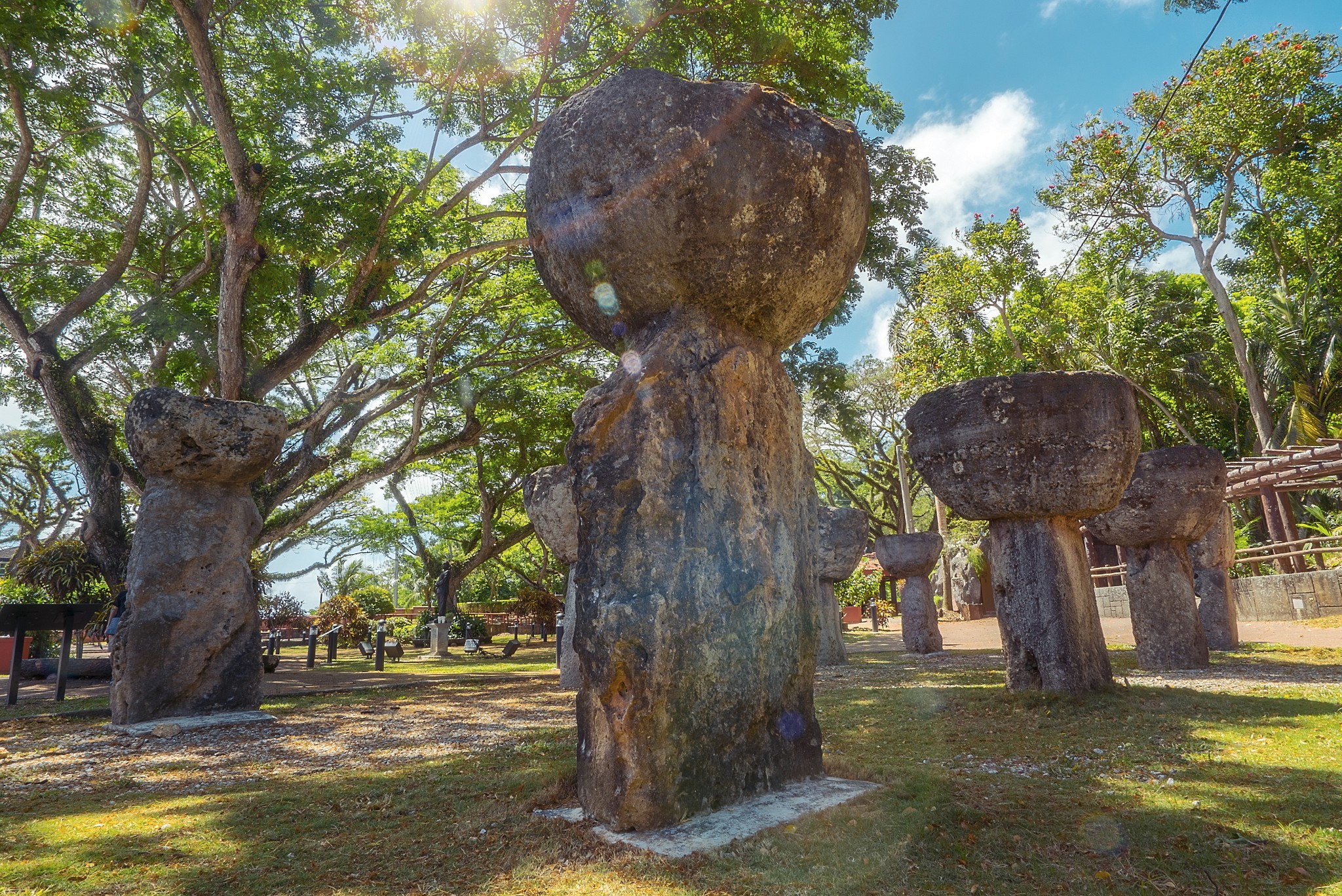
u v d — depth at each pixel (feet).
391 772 16.80
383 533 106.93
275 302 54.03
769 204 12.19
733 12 43.83
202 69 38.75
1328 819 10.52
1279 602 51.21
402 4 42.42
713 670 11.44
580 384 71.20
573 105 12.91
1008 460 21.58
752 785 11.71
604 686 10.91
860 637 73.05
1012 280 74.54
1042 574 21.79
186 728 23.97
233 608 27.12
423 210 48.91
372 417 63.26
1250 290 94.17
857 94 49.01
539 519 33.78
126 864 10.70
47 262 50.37
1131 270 88.33
